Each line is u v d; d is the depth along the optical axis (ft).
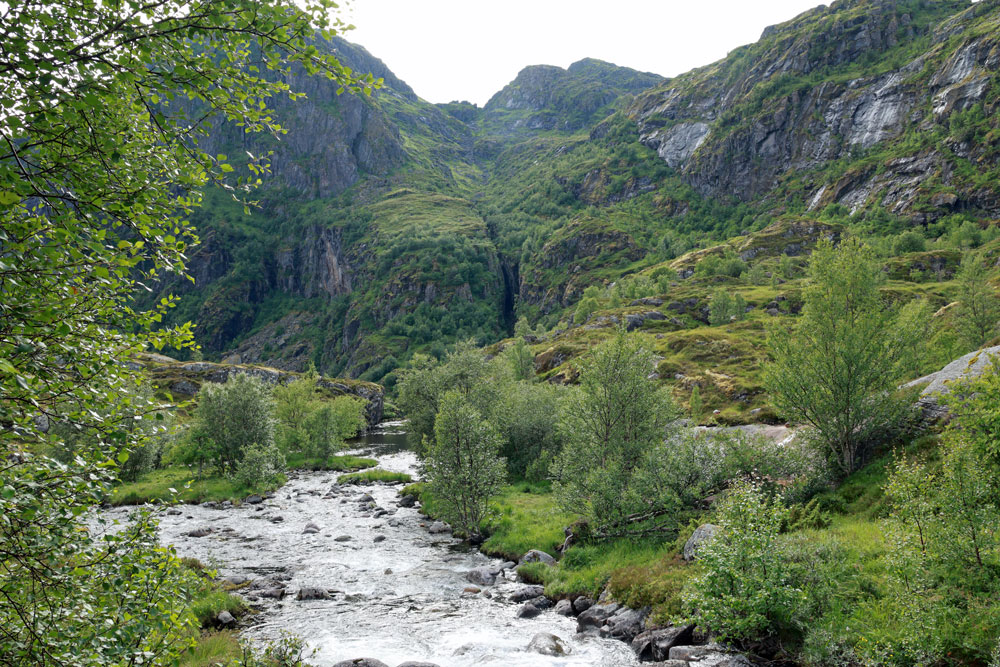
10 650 19.27
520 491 140.36
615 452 100.42
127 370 22.66
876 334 85.20
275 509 136.26
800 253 624.59
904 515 44.91
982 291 183.73
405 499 142.61
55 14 20.72
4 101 19.33
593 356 113.19
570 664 53.01
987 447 43.29
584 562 78.95
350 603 72.59
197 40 22.70
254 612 69.21
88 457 21.36
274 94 25.34
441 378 188.85
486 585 79.66
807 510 74.23
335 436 234.58
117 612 21.53
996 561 39.70
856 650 42.60
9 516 18.98
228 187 25.20
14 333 18.06
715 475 82.89
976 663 37.45
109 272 22.07
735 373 233.35
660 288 534.78
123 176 22.66
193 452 176.24
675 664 48.70
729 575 51.01
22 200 20.30
